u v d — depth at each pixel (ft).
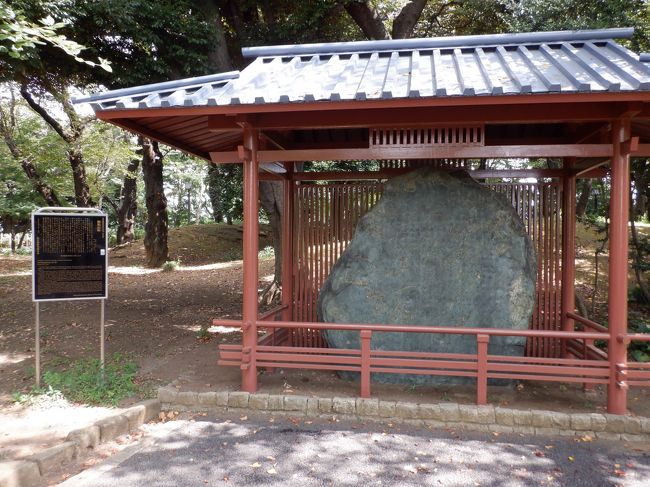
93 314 32.30
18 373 20.11
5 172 63.46
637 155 15.88
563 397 17.24
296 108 14.58
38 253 17.95
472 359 16.70
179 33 28.86
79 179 56.39
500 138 22.67
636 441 14.74
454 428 15.64
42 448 13.43
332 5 32.94
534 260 18.94
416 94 13.53
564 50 18.57
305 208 22.82
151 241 61.31
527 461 13.42
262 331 29.45
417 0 36.24
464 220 18.71
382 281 18.86
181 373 19.93
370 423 15.99
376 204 19.45
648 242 32.76
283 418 16.34
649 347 22.76
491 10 35.45
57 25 17.34
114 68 28.63
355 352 16.80
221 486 12.05
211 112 15.11
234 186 67.10
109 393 17.40
